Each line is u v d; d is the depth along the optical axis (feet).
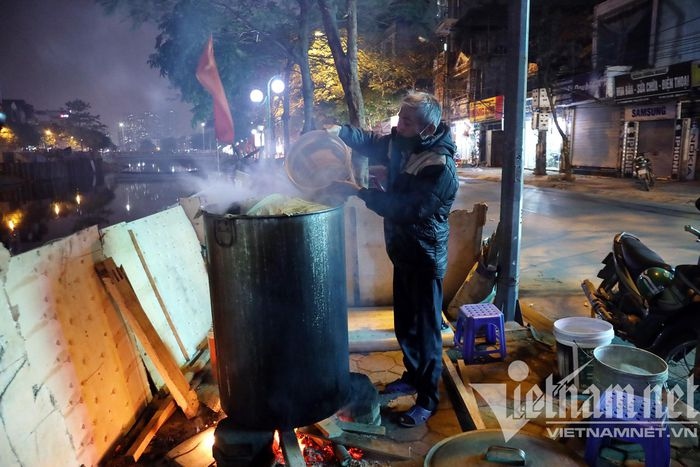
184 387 10.71
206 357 13.34
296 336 8.42
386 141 10.62
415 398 11.37
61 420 8.13
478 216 16.61
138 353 11.10
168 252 14.11
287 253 8.11
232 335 8.51
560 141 86.12
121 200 86.94
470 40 109.50
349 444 9.44
